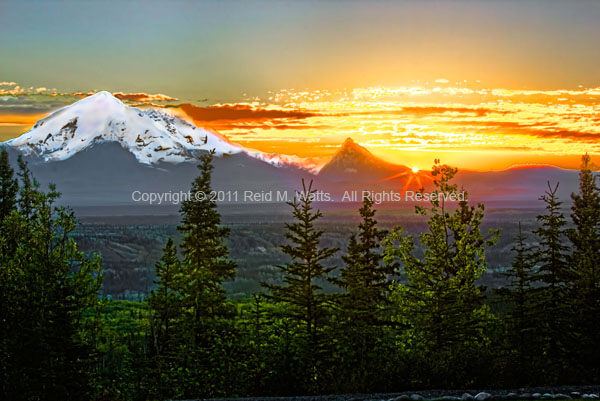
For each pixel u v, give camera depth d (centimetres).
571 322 2681
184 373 2583
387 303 3275
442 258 3050
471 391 2003
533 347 2847
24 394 2162
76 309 2458
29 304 2320
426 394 1970
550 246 3167
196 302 3312
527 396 1858
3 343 2212
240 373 2508
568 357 2611
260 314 2931
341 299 2797
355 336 2623
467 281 3066
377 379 2155
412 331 2852
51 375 2203
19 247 2578
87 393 2434
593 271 2712
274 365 2438
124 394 2647
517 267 3075
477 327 2908
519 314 2956
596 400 1795
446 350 2606
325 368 2419
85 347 2373
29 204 2878
